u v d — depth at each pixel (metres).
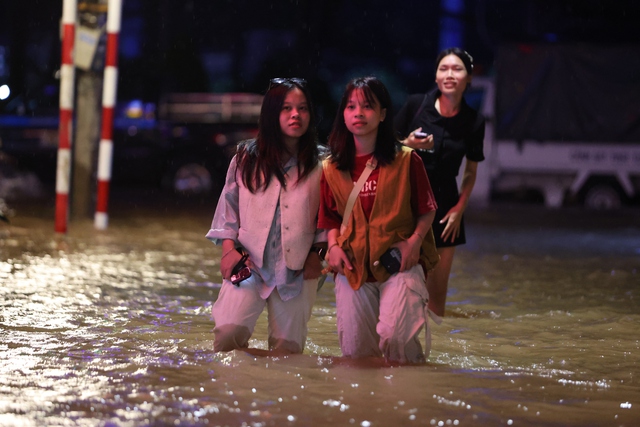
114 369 9.66
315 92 53.31
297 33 62.94
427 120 13.09
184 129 41.75
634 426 8.08
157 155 41.47
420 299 9.98
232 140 41.44
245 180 10.39
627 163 38.91
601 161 39.09
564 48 38.78
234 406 8.27
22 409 8.04
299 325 10.61
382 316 9.87
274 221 10.38
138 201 37.22
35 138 40.56
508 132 39.50
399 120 13.31
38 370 9.56
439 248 13.17
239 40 72.31
